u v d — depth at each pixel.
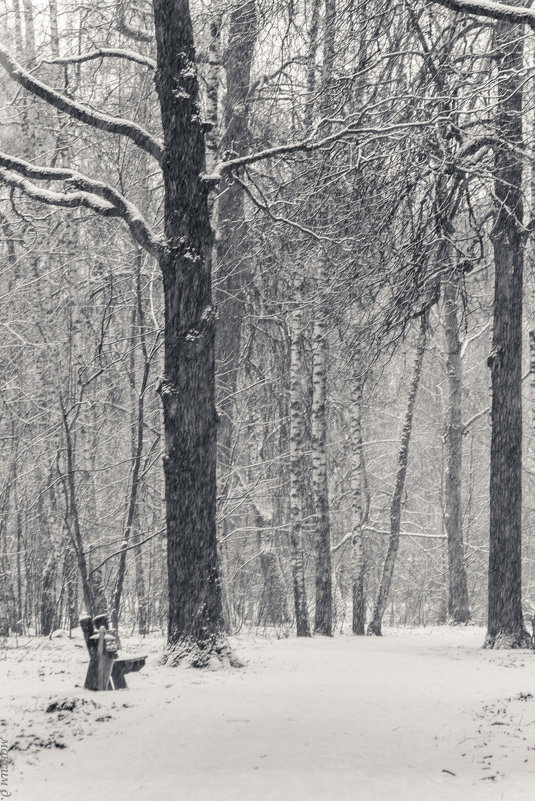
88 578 17.84
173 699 10.65
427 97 15.45
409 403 25.88
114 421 28.38
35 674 13.05
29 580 23.91
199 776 7.26
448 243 18.03
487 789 6.84
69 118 23.75
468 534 41.75
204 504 14.28
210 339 14.61
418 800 6.52
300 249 21.70
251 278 24.33
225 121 22.50
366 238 18.11
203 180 14.69
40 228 21.84
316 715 9.67
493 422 19.83
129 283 25.61
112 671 11.49
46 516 24.98
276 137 20.98
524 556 44.88
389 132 15.95
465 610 32.72
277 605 29.03
